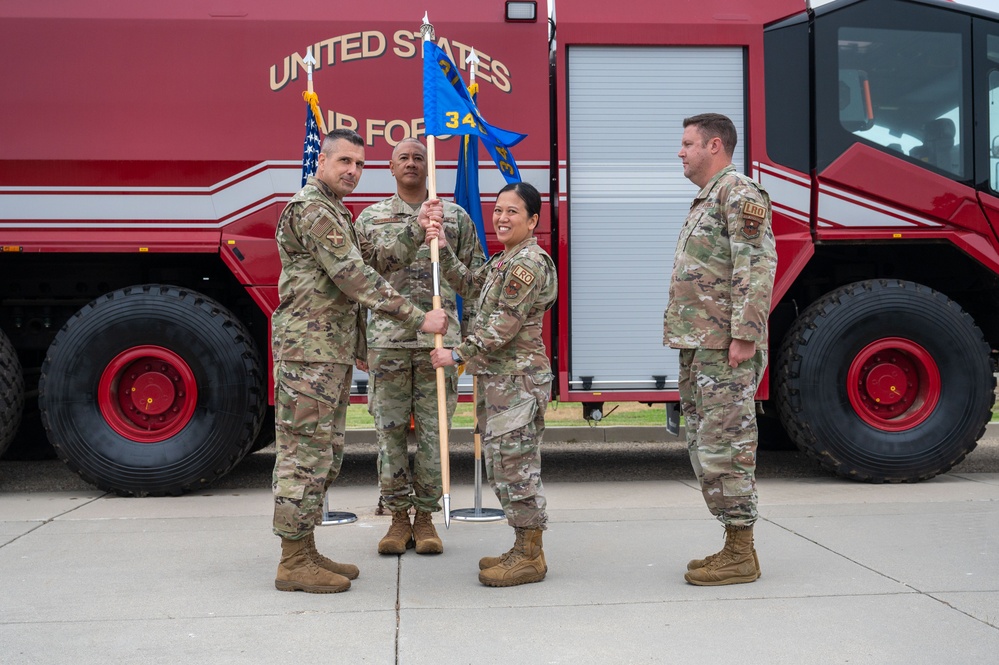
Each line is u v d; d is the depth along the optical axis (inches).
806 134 221.9
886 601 126.3
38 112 208.2
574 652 108.1
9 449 277.1
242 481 238.1
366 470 256.8
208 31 212.1
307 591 134.2
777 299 219.6
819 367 219.8
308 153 184.2
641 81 221.0
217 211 210.5
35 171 207.5
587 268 220.7
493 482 139.9
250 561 152.6
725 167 141.8
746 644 110.2
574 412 380.8
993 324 248.1
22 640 113.6
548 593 132.6
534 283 134.2
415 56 215.8
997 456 276.4
